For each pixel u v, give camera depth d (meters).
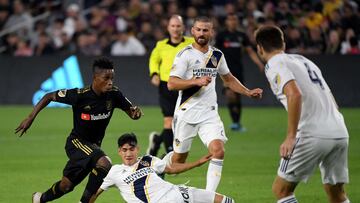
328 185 23.69
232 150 41.31
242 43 48.19
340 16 66.50
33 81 64.12
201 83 26.83
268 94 61.62
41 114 58.97
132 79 62.69
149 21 69.81
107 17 71.12
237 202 28.34
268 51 22.73
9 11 73.56
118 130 49.53
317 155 22.48
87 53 66.69
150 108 61.41
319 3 66.25
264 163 37.09
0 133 48.53
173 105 35.09
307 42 64.38
